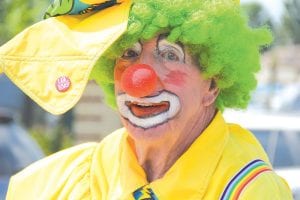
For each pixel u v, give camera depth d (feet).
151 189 8.67
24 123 49.37
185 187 8.54
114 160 9.16
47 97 8.39
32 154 22.08
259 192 8.30
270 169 8.64
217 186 8.48
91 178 9.17
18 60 8.62
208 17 8.46
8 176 20.83
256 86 9.29
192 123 8.78
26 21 29.94
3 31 30.09
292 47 92.79
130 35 8.57
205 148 8.68
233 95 9.31
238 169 8.54
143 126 8.55
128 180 8.83
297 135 25.64
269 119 26.35
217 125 8.80
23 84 8.53
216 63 8.71
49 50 8.54
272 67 69.10
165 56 8.62
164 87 8.55
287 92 62.18
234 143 8.87
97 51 8.30
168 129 8.58
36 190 9.38
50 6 8.89
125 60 8.75
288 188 8.82
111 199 8.84
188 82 8.63
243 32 8.85
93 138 43.01
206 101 8.87
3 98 48.93
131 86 8.33
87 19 8.66
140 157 8.93
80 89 8.27
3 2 29.99
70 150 9.59
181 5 8.40
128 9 8.48
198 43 8.55
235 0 8.95
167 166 8.81
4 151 21.58
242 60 8.91
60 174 9.36
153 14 8.43
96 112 42.70
